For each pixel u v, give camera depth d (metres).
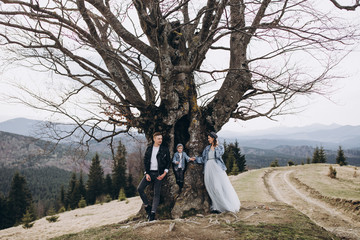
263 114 6.62
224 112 5.95
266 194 17.61
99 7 5.48
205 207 5.02
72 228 16.11
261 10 5.56
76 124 5.50
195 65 4.76
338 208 12.59
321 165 42.75
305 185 20.88
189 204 5.01
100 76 6.09
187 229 3.36
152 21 5.26
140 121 5.75
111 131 5.92
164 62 5.31
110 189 53.44
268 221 3.83
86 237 3.32
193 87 6.02
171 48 5.84
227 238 3.00
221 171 4.99
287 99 6.20
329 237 3.13
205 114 5.87
